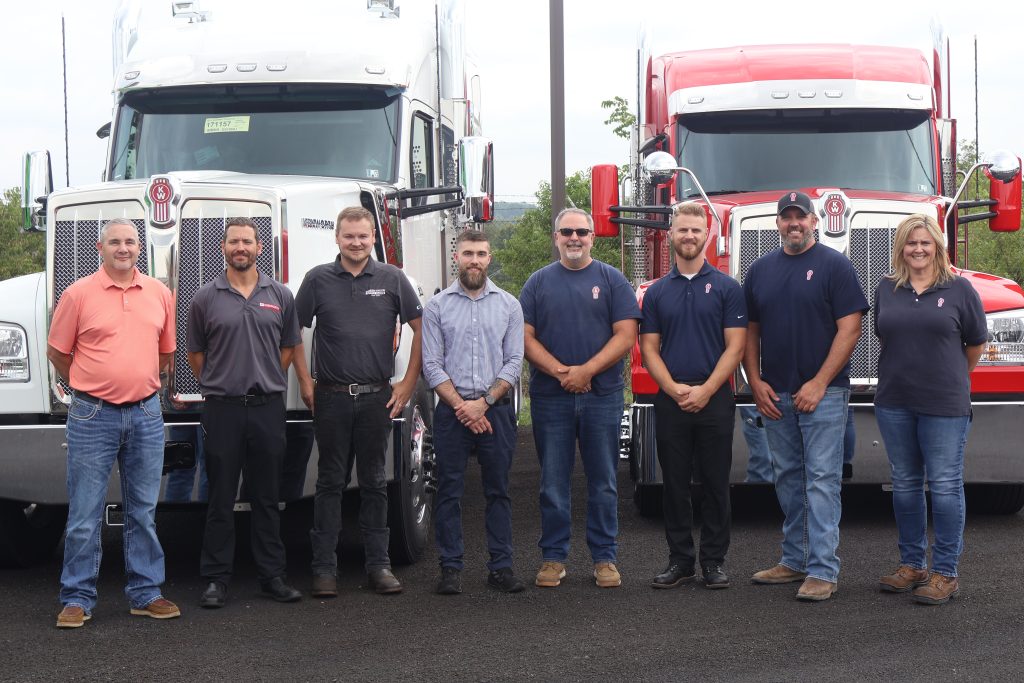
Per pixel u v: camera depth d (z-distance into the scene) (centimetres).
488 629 562
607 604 608
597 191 868
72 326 582
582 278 654
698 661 504
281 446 624
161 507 669
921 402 604
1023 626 550
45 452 643
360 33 867
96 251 659
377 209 744
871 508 866
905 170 930
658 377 646
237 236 612
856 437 757
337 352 633
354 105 836
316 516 637
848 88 933
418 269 843
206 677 491
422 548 737
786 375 636
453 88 935
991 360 752
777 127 940
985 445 751
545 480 655
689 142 944
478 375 641
